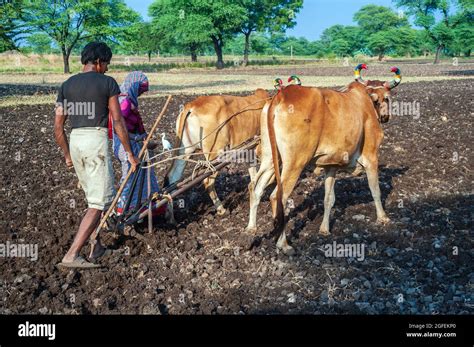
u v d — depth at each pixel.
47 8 46.16
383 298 4.96
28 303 4.80
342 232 6.62
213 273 5.52
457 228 6.71
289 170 5.89
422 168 9.56
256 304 4.89
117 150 6.45
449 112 15.42
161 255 5.93
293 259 5.83
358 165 6.78
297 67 57.56
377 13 111.31
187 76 39.72
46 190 8.40
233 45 118.81
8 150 11.45
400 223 6.83
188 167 9.52
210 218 7.13
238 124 7.32
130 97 6.40
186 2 56.72
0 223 6.86
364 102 6.53
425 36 50.59
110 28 47.84
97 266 5.43
